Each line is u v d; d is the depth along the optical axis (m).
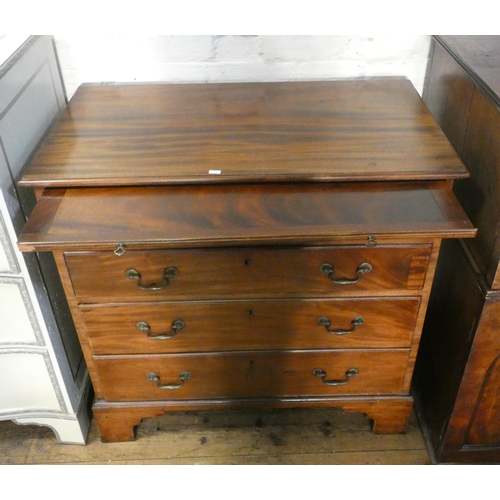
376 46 1.33
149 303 1.07
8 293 1.09
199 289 1.04
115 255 0.98
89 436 1.39
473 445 1.26
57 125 1.15
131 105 1.24
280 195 0.97
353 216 0.92
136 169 1.00
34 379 1.24
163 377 1.22
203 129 1.13
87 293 1.04
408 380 1.24
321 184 0.99
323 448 1.35
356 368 1.21
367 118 1.16
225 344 1.16
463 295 1.10
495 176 0.95
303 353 1.18
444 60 1.21
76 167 1.01
